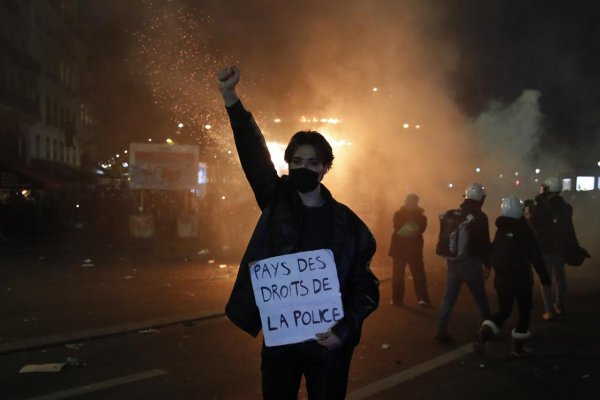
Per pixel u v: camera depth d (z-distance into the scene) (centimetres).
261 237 295
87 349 670
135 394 526
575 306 913
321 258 282
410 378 573
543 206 856
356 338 284
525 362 625
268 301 282
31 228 2144
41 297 969
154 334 739
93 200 2564
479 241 682
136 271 1264
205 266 1344
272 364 292
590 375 581
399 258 921
